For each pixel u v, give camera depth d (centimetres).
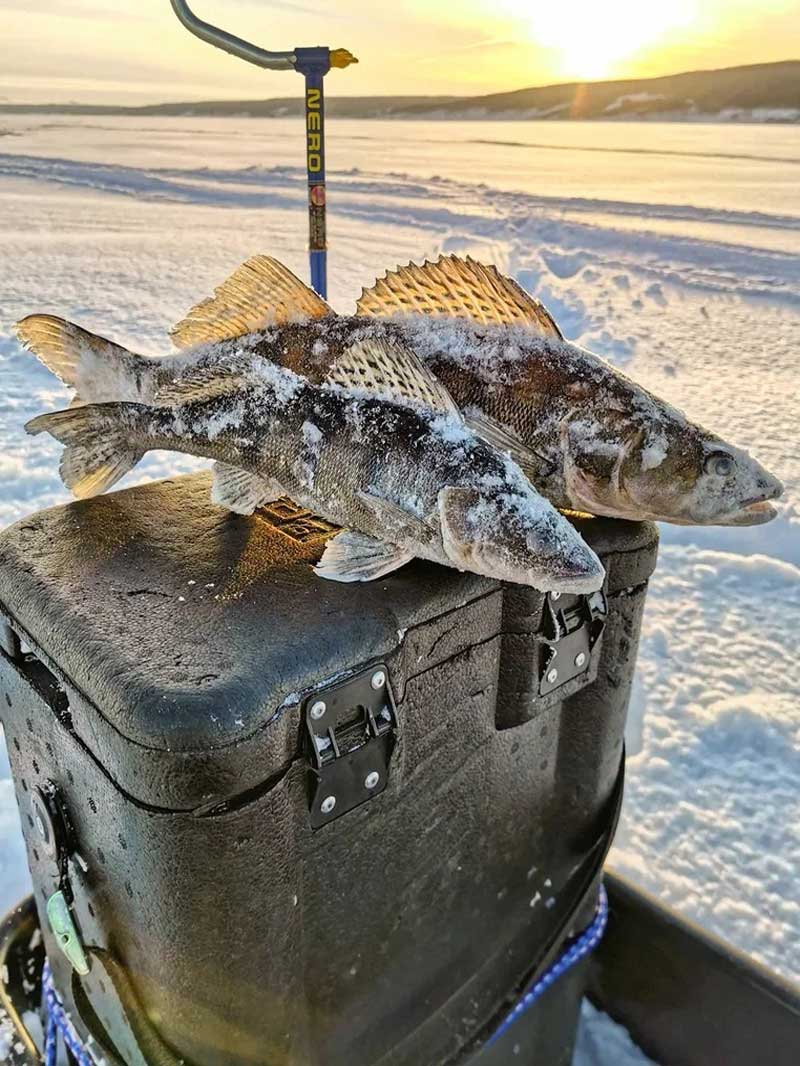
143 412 50
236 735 33
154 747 33
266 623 38
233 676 35
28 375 210
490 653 47
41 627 39
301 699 36
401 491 44
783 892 80
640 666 112
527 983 57
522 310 52
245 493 50
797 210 437
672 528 147
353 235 380
